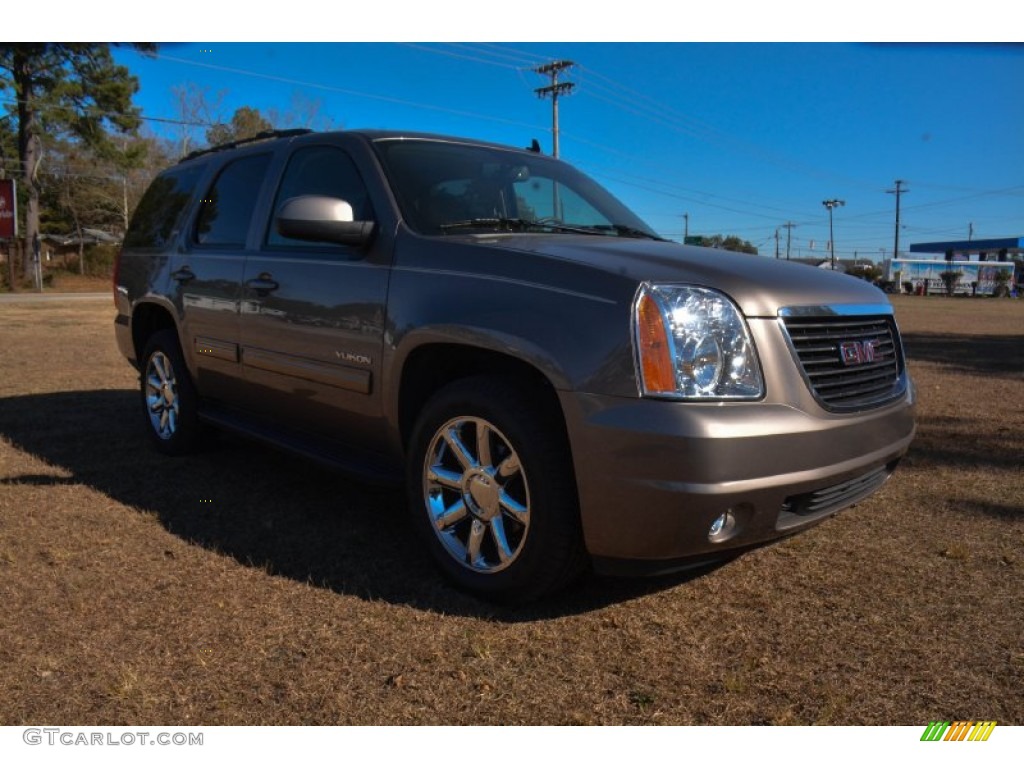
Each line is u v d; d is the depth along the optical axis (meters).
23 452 4.96
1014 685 2.38
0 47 33.78
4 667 2.40
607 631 2.68
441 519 2.99
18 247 41.94
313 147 3.95
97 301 26.42
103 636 2.60
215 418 4.50
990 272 63.62
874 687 2.36
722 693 2.32
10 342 11.82
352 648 2.54
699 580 3.12
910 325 20.53
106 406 6.57
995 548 3.47
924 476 4.63
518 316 2.72
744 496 2.44
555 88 36.53
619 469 2.45
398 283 3.16
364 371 3.28
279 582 3.04
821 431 2.62
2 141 42.44
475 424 2.87
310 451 3.72
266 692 2.29
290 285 3.69
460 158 3.85
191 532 3.56
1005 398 7.68
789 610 2.86
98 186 49.28
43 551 3.30
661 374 2.45
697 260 2.88
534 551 2.66
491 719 2.18
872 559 3.34
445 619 2.75
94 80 35.97
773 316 2.65
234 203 4.41
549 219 3.84
